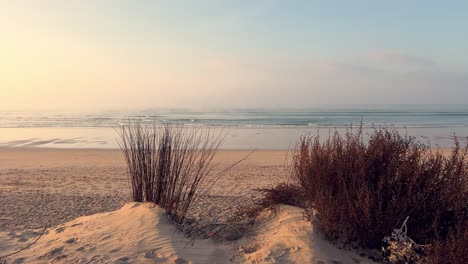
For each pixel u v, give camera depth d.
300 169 5.39
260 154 19.44
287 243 4.49
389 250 4.20
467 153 4.93
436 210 4.22
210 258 4.37
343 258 4.26
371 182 4.58
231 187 10.67
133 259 4.26
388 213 4.27
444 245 3.86
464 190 4.30
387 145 4.69
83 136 29.47
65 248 4.75
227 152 19.86
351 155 4.81
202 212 7.34
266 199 5.88
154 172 5.93
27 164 16.42
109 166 15.85
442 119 50.09
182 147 6.32
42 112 78.19
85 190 10.69
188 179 6.01
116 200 9.28
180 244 4.65
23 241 5.41
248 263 4.21
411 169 4.39
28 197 9.58
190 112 72.31
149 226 5.03
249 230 5.22
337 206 4.44
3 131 34.28
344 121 44.12
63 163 16.75
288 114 64.25
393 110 86.25
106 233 5.03
